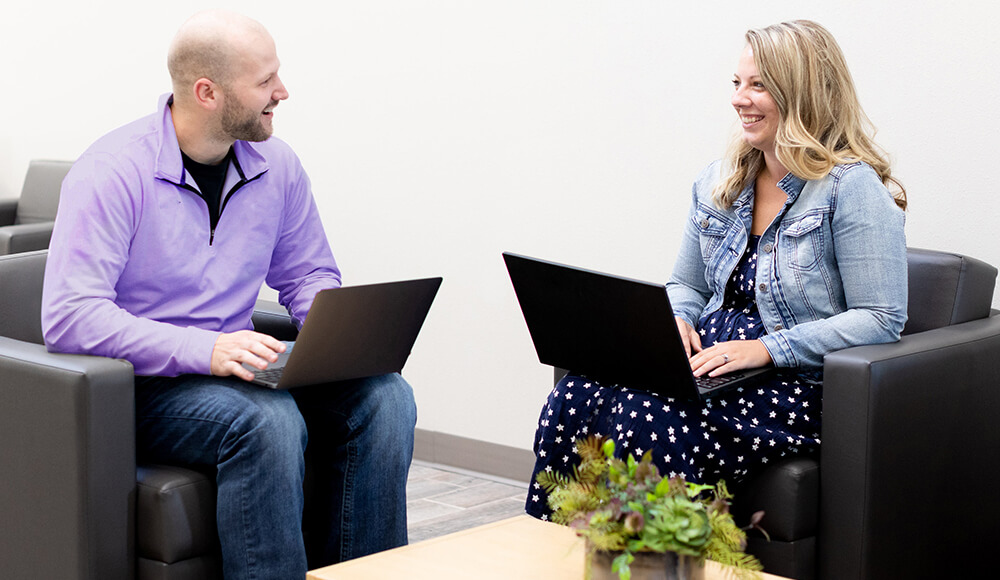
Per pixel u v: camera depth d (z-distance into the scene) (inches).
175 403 77.9
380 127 134.7
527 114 121.3
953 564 82.7
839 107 83.2
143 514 74.4
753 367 80.9
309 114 142.0
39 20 175.6
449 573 58.0
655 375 76.2
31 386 73.0
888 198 81.3
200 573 76.0
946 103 95.3
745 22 105.0
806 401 80.4
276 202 88.4
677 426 77.2
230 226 85.4
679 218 111.4
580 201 118.6
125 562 74.2
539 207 121.9
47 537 73.5
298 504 77.0
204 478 76.5
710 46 107.4
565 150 119.0
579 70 116.8
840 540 75.8
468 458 132.1
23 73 179.9
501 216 125.2
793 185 83.7
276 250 92.4
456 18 125.6
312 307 73.1
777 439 77.3
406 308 81.0
